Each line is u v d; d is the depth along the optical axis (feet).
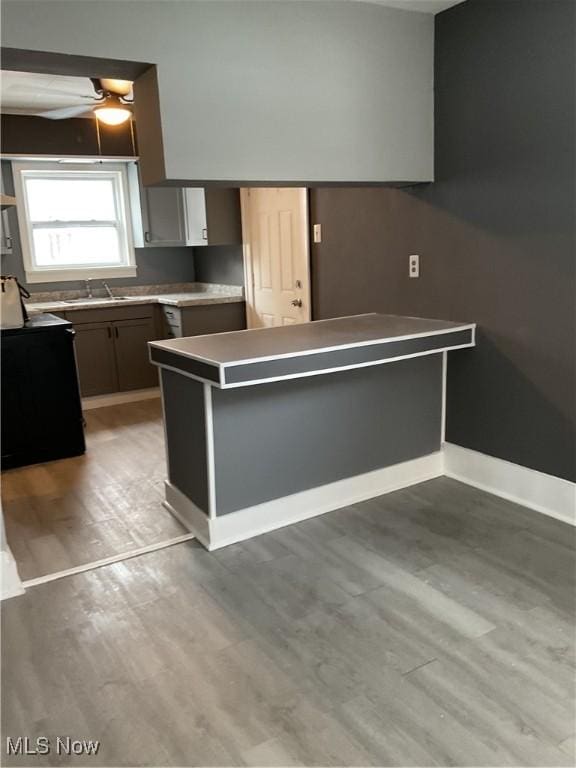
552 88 9.00
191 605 7.99
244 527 9.71
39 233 18.56
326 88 9.41
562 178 9.07
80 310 17.20
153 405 18.01
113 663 6.94
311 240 14.49
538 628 7.30
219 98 8.48
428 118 10.74
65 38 7.34
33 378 13.17
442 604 7.82
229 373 8.27
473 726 5.90
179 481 10.46
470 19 9.95
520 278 9.92
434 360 11.48
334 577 8.53
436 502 10.76
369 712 6.11
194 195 17.89
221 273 19.45
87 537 9.96
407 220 11.75
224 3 8.32
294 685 6.51
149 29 7.83
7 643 7.34
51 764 5.64
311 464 10.28
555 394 9.73
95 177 19.02
